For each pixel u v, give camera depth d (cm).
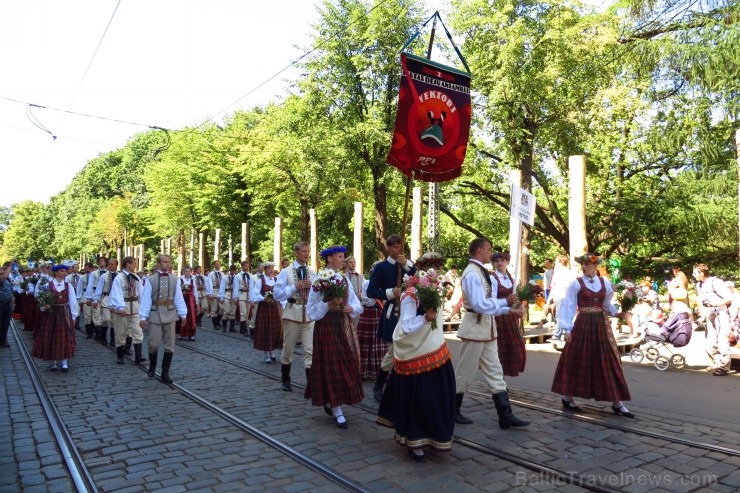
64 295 844
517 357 674
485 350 525
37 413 586
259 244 3616
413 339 432
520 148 1788
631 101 1678
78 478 398
